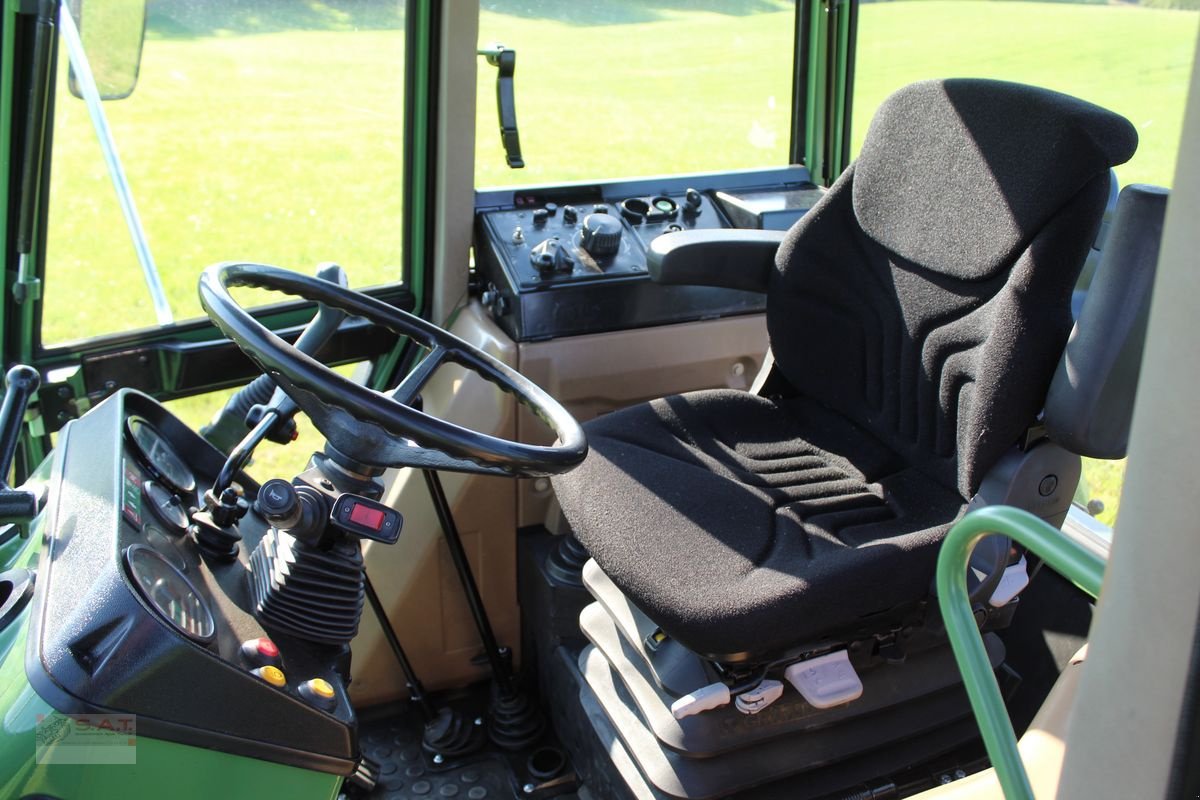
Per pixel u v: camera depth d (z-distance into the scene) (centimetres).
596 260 223
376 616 213
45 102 175
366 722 223
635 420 200
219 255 215
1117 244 147
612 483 180
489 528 219
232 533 138
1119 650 64
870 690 180
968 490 168
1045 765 117
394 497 217
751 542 167
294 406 141
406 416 119
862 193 195
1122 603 64
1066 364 152
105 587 112
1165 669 62
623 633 183
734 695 168
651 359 227
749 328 235
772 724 172
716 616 149
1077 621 204
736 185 251
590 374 222
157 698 111
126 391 148
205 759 115
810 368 208
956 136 178
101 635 110
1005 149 168
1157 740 62
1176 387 59
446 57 211
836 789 176
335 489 137
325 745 125
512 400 214
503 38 215
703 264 205
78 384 198
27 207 180
